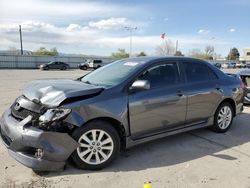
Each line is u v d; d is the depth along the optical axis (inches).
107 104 142.4
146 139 163.0
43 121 127.8
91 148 141.1
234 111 221.5
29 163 128.5
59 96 133.7
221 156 165.9
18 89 486.0
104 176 136.6
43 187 124.6
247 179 136.9
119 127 150.9
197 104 187.5
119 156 162.4
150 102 159.0
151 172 142.5
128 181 132.3
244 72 323.3
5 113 153.1
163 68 174.7
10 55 1713.8
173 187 127.6
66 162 141.9
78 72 1285.7
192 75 190.1
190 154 167.9
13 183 127.3
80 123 133.6
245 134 211.6
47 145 127.1
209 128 218.4
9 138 136.8
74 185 127.1
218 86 203.0
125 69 168.1
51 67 1512.1
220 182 133.3
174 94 171.8
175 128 178.9
